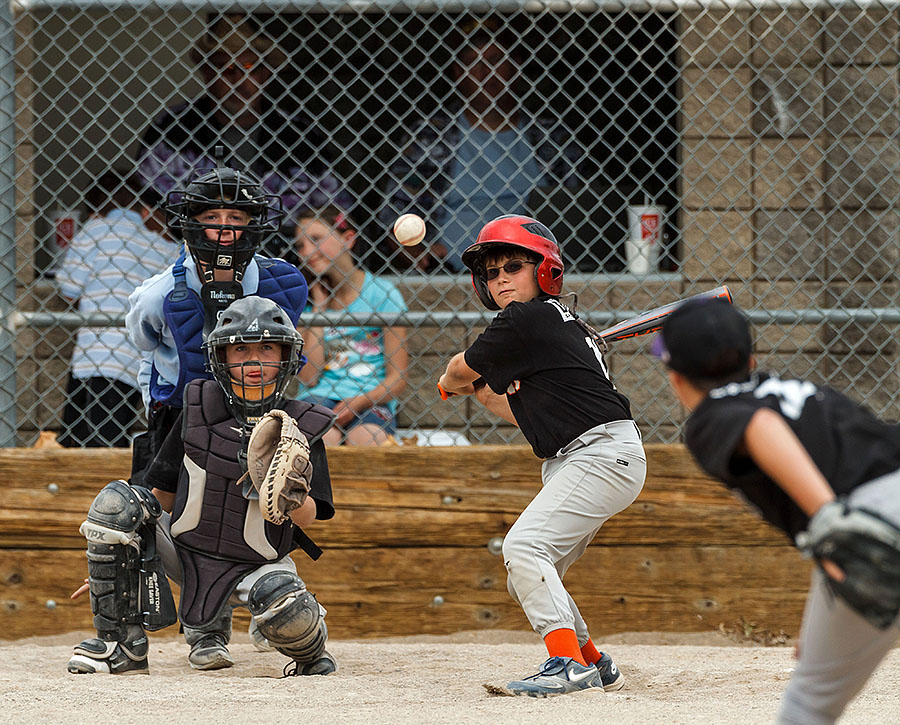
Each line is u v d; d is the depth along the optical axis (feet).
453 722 34.12
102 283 67.92
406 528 63.57
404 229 53.11
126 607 47.57
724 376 26.94
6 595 62.28
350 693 41.39
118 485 47.01
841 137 81.97
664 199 85.76
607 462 43.55
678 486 64.28
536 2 66.03
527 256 46.37
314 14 87.25
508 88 78.28
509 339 44.39
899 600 23.04
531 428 44.88
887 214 82.07
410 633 63.41
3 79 64.39
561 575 45.09
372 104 87.81
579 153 85.46
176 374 49.90
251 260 49.85
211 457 46.32
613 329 47.62
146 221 73.97
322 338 69.46
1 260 63.31
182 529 46.42
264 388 46.01
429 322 63.77
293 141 75.77
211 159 74.23
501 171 82.23
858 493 25.02
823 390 26.61
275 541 46.50
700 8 67.67
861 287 82.12
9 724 34.55
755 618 64.08
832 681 26.11
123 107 88.22
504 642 63.31
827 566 23.68
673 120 85.97
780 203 83.61
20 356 79.71
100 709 37.01
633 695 42.96
